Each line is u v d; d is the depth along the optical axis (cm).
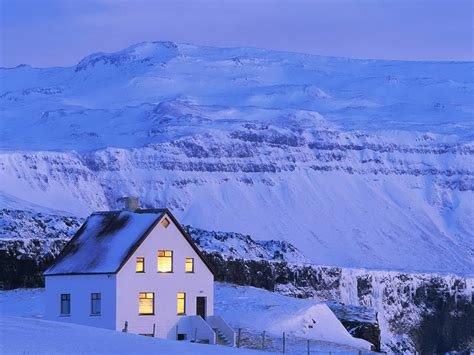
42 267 16175
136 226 11194
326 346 12325
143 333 10912
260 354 9069
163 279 11081
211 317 11362
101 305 10888
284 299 15050
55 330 9219
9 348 8012
